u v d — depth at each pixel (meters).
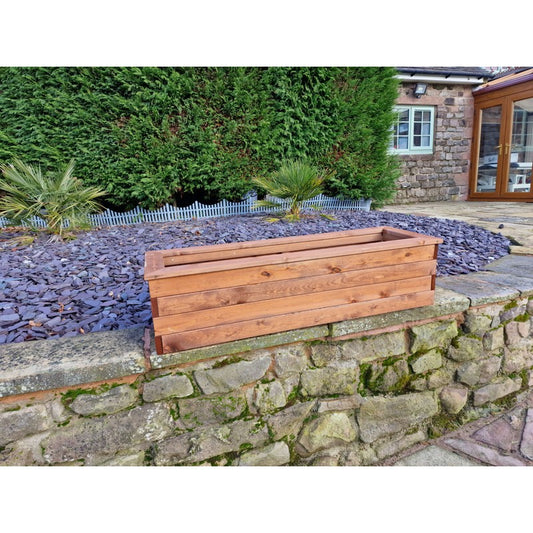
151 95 3.89
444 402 1.71
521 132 7.02
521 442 1.61
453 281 1.91
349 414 1.53
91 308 1.78
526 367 1.89
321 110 4.67
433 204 7.30
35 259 2.57
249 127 4.28
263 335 1.33
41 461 1.19
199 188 4.61
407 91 7.30
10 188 3.26
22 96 3.73
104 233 3.53
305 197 3.99
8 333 1.51
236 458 1.38
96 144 3.89
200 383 1.29
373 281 1.45
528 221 4.15
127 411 1.23
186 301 1.19
